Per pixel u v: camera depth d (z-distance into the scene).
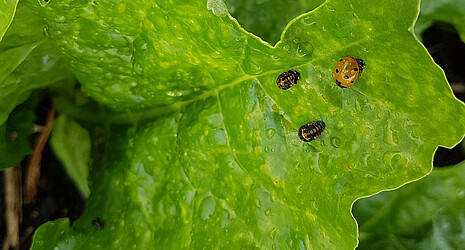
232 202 0.23
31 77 0.24
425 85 0.20
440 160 0.28
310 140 0.21
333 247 0.22
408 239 0.26
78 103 0.27
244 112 0.22
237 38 0.21
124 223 0.25
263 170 0.22
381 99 0.20
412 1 0.18
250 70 0.22
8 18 0.20
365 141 0.21
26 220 0.29
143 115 0.25
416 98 0.20
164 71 0.23
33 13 0.22
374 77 0.20
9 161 0.25
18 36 0.23
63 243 0.24
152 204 0.24
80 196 0.29
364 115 0.21
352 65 0.20
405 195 0.26
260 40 0.20
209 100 0.24
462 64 0.28
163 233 0.24
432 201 0.26
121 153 0.25
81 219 0.25
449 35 0.28
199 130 0.23
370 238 0.26
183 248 0.24
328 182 0.21
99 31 0.22
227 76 0.23
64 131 0.27
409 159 0.21
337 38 0.20
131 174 0.25
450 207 0.26
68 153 0.27
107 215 0.25
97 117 0.27
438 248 0.26
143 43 0.22
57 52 0.24
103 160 0.26
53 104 0.27
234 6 0.26
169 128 0.24
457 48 0.28
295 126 0.22
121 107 0.25
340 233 0.21
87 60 0.23
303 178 0.22
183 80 0.23
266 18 0.26
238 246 0.23
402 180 0.21
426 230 0.26
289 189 0.22
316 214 0.22
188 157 0.24
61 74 0.25
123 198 0.25
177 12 0.21
